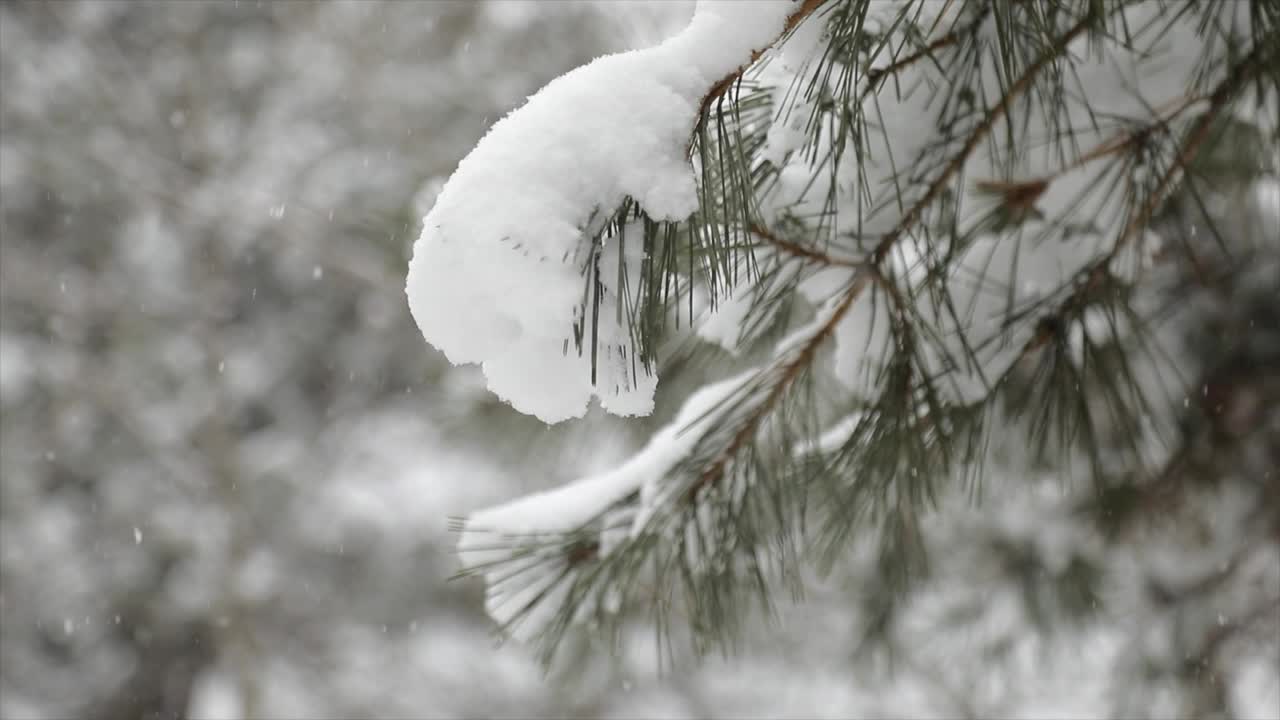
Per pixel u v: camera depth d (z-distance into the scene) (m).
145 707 22.92
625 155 3.26
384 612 21.61
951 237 3.60
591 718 15.16
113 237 24.69
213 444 23.64
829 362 4.43
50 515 23.17
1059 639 7.50
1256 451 6.08
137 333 24.09
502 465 6.87
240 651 21.77
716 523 3.69
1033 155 3.75
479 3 15.82
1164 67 3.72
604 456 6.09
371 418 23.53
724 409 3.69
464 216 3.24
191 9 24.42
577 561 3.71
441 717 20.31
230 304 25.38
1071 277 3.75
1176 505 6.02
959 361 3.70
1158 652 7.13
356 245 19.09
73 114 23.94
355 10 21.67
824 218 3.61
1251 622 6.96
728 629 3.76
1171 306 5.53
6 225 24.17
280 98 24.03
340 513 22.72
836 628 11.59
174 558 23.17
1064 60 3.64
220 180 23.64
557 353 3.26
